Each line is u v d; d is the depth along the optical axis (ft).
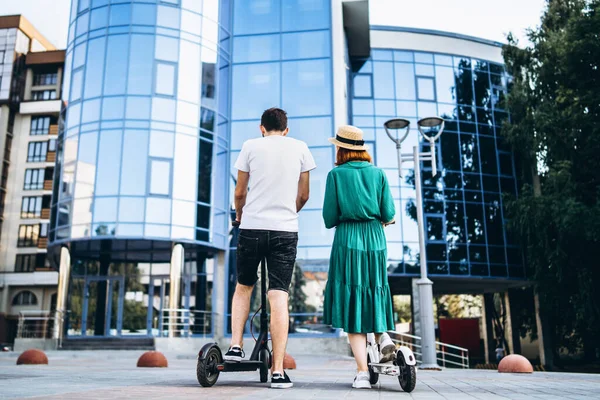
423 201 79.92
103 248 66.28
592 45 67.36
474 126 85.81
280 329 12.35
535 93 81.66
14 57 155.43
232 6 72.69
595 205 67.92
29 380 16.05
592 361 97.76
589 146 72.02
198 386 12.64
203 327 64.64
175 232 61.62
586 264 72.59
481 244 80.74
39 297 144.15
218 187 67.46
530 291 97.30
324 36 70.33
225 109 69.56
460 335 108.58
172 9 67.26
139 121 63.26
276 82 69.41
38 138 153.69
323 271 62.44
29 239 147.33
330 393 10.98
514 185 85.71
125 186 61.52
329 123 67.10
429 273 77.05
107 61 65.21
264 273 13.41
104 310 68.49
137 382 14.69
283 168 12.98
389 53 85.76
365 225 13.71
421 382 17.21
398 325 142.82
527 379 20.03
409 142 82.43
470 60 88.69
